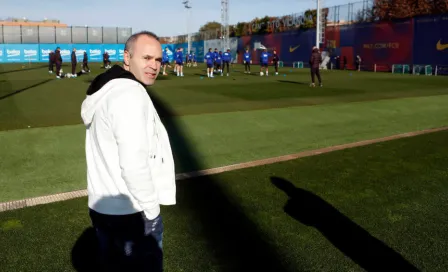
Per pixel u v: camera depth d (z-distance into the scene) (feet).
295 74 87.15
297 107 35.19
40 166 18.54
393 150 21.49
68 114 31.78
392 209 13.71
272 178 16.90
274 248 11.05
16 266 10.07
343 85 57.88
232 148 22.27
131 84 5.81
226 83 61.93
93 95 5.98
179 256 10.58
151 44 6.31
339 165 18.76
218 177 17.07
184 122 28.71
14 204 13.98
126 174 5.48
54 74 83.41
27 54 150.71
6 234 11.73
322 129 27.25
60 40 156.56
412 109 35.19
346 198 14.70
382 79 70.90
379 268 10.09
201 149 21.97
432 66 89.92
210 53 76.38
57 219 12.78
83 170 18.08
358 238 11.66
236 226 12.38
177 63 80.33
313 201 14.39
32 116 30.76
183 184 16.20
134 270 6.39
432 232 12.04
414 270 10.02
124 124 5.50
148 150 5.77
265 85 58.13
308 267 10.13
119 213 6.10
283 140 24.18
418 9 92.22
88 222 12.59
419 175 17.29
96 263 10.21
